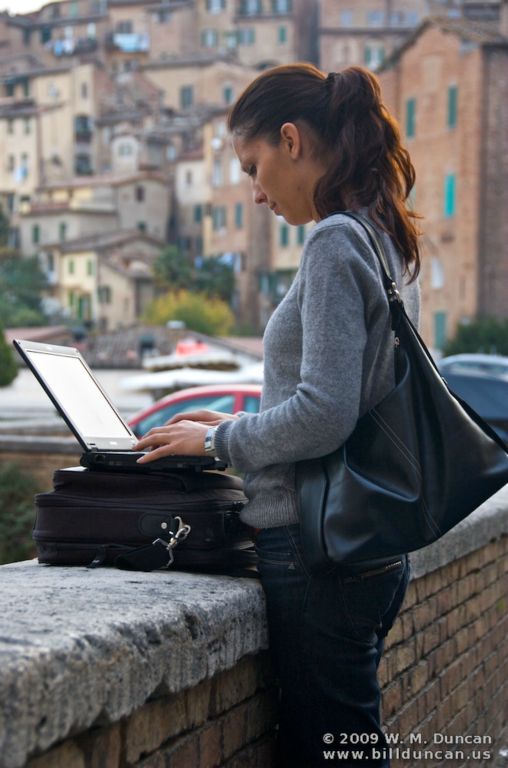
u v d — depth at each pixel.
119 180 110.50
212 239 102.81
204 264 101.38
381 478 2.51
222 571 2.79
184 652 2.33
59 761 2.01
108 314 103.38
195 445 2.69
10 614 2.17
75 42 144.12
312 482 2.55
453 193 65.38
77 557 2.79
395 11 120.50
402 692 3.92
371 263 2.54
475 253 63.97
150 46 139.62
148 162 115.56
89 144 122.31
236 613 2.54
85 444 2.82
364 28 120.00
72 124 121.81
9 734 1.80
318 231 2.54
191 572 2.78
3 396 43.38
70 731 1.96
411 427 2.52
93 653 2.01
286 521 2.62
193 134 117.69
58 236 111.50
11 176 122.69
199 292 99.56
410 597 4.00
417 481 2.49
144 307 102.81
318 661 2.64
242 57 134.88
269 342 2.63
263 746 2.89
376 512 2.46
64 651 1.94
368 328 2.54
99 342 73.12
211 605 2.46
